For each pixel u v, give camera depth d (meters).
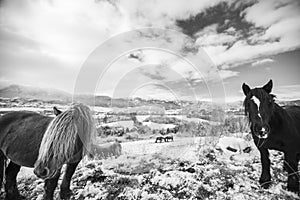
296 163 2.24
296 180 2.23
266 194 2.24
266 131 2.01
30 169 3.06
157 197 2.19
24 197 2.27
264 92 2.17
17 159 1.87
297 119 2.49
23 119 2.05
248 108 2.28
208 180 2.53
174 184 2.42
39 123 1.97
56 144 1.62
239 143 3.88
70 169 2.04
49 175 1.63
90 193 2.30
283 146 2.27
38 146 1.79
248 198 2.16
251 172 2.82
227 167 2.96
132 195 2.24
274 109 2.19
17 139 1.88
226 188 2.37
